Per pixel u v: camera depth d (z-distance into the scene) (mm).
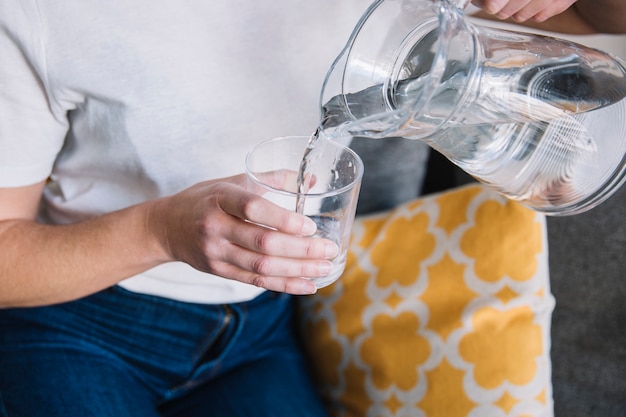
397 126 596
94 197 992
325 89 699
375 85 688
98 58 834
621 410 1070
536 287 1045
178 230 772
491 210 1101
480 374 1021
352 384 1140
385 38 687
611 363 1073
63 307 1062
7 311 1076
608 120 687
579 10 958
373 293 1151
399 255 1164
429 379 1050
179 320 1081
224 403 1119
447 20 577
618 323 1063
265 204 665
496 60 626
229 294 1082
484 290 1064
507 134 661
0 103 842
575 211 789
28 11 788
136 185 958
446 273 1103
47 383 1002
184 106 882
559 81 649
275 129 948
